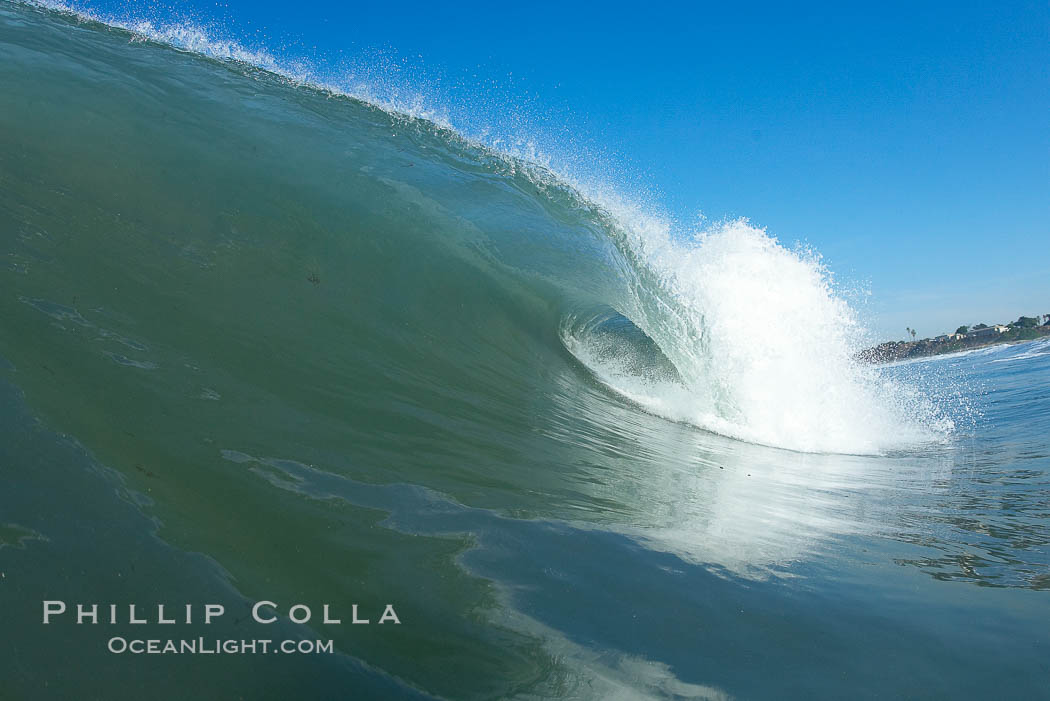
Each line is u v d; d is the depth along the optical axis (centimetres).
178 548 252
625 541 348
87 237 503
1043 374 1800
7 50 775
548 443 514
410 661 225
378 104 1086
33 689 183
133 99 773
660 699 222
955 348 5631
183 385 384
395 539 302
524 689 220
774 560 352
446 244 782
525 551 315
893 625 283
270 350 474
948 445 855
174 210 602
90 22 972
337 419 420
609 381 768
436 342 626
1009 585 335
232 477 315
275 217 669
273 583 250
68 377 343
